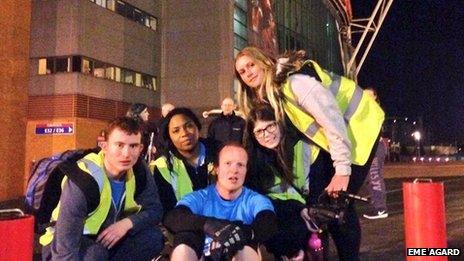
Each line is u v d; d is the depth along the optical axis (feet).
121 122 9.69
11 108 50.14
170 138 12.01
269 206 9.98
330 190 9.81
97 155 10.02
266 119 10.36
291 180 10.61
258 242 9.70
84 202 9.37
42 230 10.23
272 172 10.90
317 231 10.12
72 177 9.40
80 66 64.28
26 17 51.80
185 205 10.02
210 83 84.89
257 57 10.43
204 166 12.18
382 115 10.75
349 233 10.73
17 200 47.42
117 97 72.54
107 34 70.74
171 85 86.89
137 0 79.66
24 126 51.96
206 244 9.74
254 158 10.87
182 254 9.42
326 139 10.28
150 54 83.25
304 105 9.95
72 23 63.93
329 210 9.65
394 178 59.41
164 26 87.71
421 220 10.96
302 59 10.60
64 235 9.23
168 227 9.98
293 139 10.64
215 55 85.05
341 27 114.73
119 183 10.11
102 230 10.01
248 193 10.33
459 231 19.19
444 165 97.25
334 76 10.99
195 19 86.12
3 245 7.55
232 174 9.93
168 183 11.92
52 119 64.08
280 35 112.78
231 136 15.42
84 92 64.85
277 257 11.19
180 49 86.69
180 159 12.15
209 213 10.14
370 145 10.44
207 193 10.35
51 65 65.05
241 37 90.53
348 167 9.71
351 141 10.42
